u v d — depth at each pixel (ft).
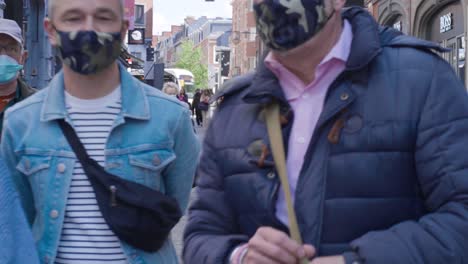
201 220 8.57
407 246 7.16
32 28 67.10
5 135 10.61
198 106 127.03
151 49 179.83
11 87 15.78
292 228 7.54
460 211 7.20
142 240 10.19
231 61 269.64
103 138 10.34
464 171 7.27
